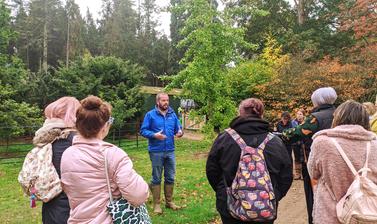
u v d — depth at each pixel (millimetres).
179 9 16156
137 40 57375
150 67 54094
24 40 56562
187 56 16391
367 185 3098
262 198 3553
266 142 3764
